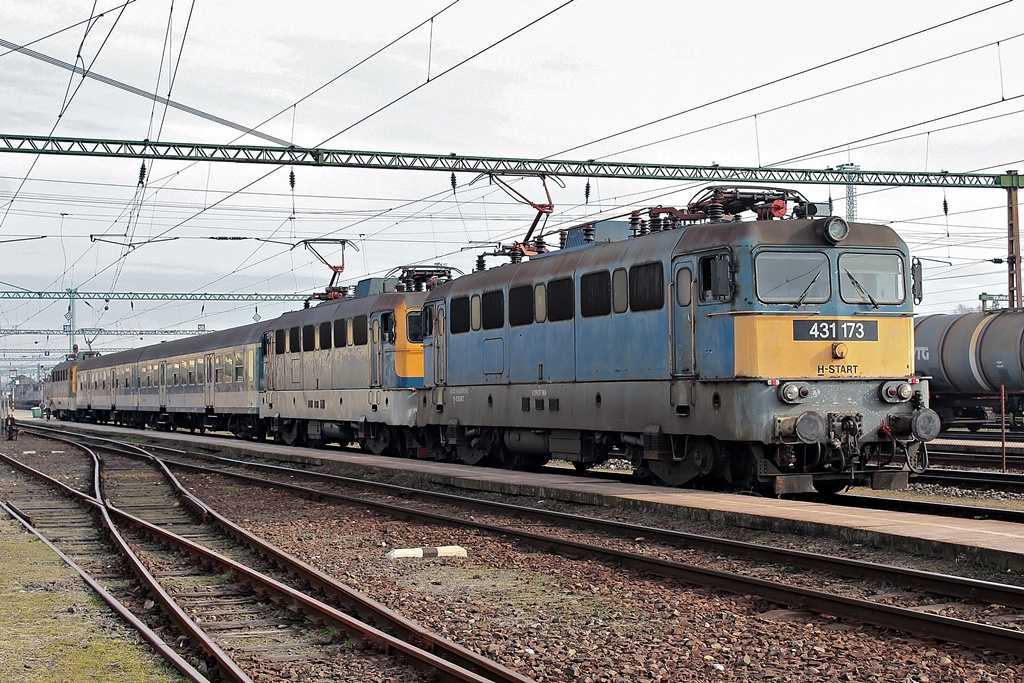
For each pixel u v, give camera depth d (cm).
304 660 855
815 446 1688
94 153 3130
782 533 1380
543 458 2389
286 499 2028
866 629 902
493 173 3112
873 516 1385
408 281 3091
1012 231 4441
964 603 976
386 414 2908
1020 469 2389
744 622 943
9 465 3041
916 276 1748
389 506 1755
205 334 4819
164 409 5181
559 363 2112
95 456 3081
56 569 1228
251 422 4134
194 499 1908
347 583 1168
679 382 1766
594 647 877
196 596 1108
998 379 3416
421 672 808
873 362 1695
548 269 2159
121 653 844
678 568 1134
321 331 3366
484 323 2395
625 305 1903
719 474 1772
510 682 750
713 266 1688
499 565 1266
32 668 798
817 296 1673
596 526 1492
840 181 4266
